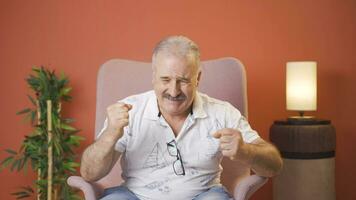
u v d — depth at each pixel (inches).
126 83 83.7
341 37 110.8
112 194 65.2
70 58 108.3
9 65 108.2
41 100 99.4
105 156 60.8
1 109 108.4
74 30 108.3
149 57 108.7
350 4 110.6
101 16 108.3
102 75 83.4
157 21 108.6
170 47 61.6
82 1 108.2
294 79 98.6
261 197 111.1
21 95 108.5
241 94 82.6
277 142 98.6
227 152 56.8
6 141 108.7
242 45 109.4
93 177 63.3
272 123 110.4
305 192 96.3
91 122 108.6
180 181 66.5
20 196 107.5
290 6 110.1
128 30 108.4
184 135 66.9
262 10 109.7
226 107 69.9
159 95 63.3
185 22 108.8
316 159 95.9
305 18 110.4
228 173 78.0
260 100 110.3
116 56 108.4
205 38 109.0
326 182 97.2
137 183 67.4
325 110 111.2
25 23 108.2
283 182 98.3
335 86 111.0
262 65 110.0
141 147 67.2
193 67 61.8
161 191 66.4
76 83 108.4
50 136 96.5
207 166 67.4
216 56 109.2
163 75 61.4
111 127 59.6
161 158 66.8
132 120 67.7
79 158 107.3
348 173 111.7
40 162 98.9
